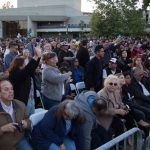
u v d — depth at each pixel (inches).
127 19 1686.8
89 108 214.5
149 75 372.2
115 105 252.8
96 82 362.3
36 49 243.4
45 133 193.3
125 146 161.0
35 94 292.7
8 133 181.0
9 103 189.9
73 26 2898.6
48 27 3132.4
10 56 418.3
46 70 274.8
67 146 201.5
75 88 361.7
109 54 460.1
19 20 3321.9
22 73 239.6
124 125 263.0
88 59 454.3
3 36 3329.2
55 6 3408.0
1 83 187.6
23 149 190.1
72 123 203.0
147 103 316.8
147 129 272.7
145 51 765.3
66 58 430.6
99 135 221.1
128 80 309.6
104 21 1704.0
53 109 198.1
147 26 1945.1
